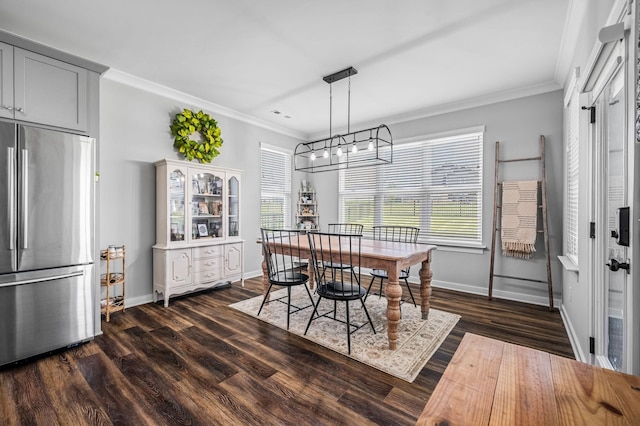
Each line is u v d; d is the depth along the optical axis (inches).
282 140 203.6
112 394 69.4
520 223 134.3
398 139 176.1
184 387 72.1
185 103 148.3
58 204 90.7
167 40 98.2
